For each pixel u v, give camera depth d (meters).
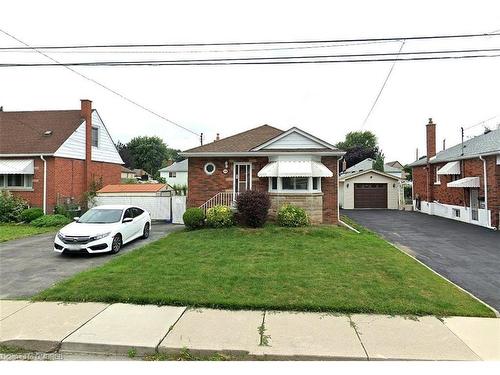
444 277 9.00
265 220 15.80
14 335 5.39
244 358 4.86
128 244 12.81
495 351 4.95
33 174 21.28
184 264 9.18
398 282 7.78
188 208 17.14
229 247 11.38
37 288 7.73
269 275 8.15
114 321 5.88
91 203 21.11
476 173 20.78
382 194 32.34
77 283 7.69
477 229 18.34
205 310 6.36
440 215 25.42
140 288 7.28
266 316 6.09
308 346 5.05
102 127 26.25
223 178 18.16
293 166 16.48
